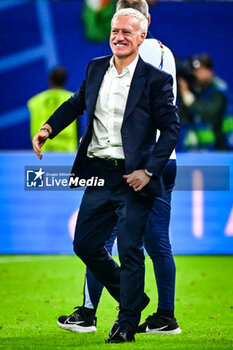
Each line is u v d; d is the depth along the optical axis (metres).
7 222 30.70
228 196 30.73
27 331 18.27
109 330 18.39
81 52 43.50
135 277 15.98
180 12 43.03
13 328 18.67
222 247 30.95
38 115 34.97
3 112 43.69
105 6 43.00
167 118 15.79
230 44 43.31
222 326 19.03
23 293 23.80
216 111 36.53
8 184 30.59
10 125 43.69
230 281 25.89
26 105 43.81
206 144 36.88
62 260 29.94
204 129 36.78
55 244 30.98
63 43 43.47
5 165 30.50
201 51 43.31
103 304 22.06
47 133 16.81
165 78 15.84
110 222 16.53
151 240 17.69
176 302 22.45
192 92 36.16
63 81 35.22
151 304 22.16
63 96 35.22
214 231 30.91
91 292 17.89
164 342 16.83
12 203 30.67
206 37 43.22
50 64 43.66
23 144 43.72
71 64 43.62
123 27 15.73
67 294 23.66
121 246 15.96
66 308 21.45
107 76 16.14
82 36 43.38
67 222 30.91
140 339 17.16
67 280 26.03
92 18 43.16
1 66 43.72
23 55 43.69
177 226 30.81
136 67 15.91
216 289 24.52
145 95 15.79
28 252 30.88
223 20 43.19
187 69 35.84
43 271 27.67
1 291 24.12
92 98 16.17
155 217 17.64
